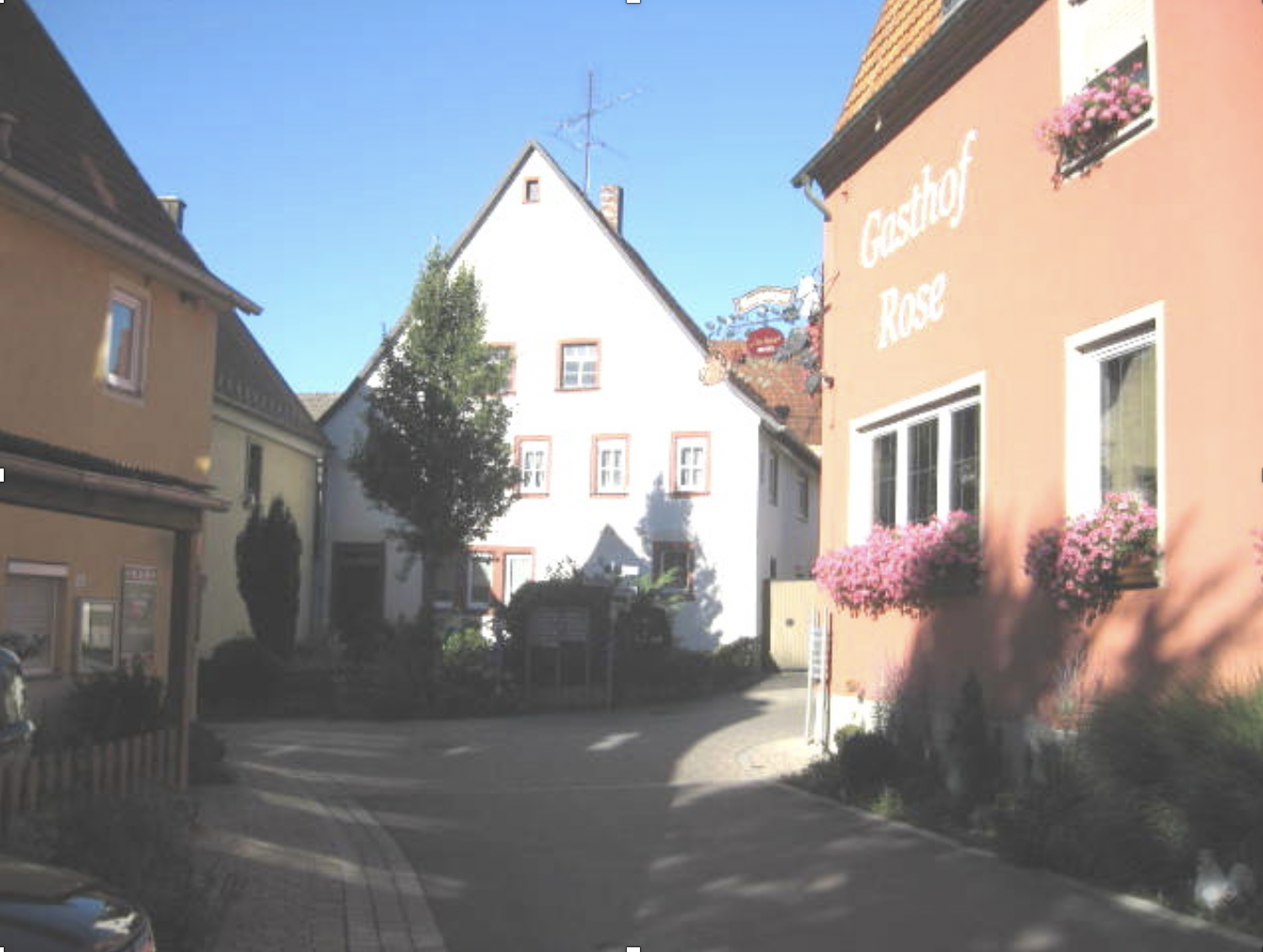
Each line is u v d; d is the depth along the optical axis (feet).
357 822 32.99
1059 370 29.35
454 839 30.55
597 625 74.08
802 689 80.69
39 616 39.65
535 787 39.91
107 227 40.96
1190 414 24.49
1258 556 22.04
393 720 65.51
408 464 71.56
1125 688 24.47
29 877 13.01
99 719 35.27
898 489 38.37
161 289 46.11
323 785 40.60
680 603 91.81
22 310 38.47
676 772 42.78
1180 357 24.90
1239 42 23.54
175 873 19.97
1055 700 28.12
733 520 93.15
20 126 41.34
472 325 74.28
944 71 35.42
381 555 98.89
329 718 66.39
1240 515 22.98
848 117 43.04
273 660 71.67
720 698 75.31
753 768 42.50
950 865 25.02
